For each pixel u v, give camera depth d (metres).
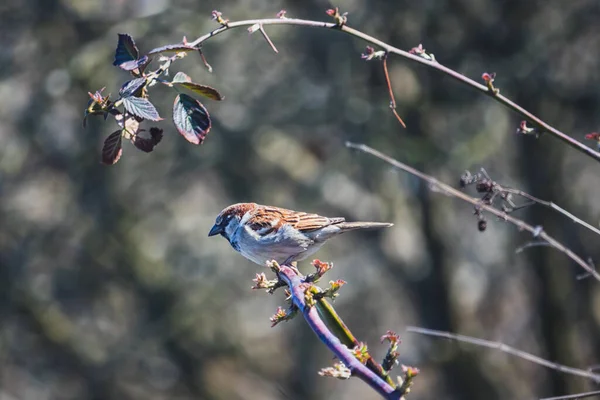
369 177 15.50
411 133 14.78
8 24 15.32
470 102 14.20
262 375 18.67
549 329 15.38
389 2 13.78
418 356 16.94
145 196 16.17
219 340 17.59
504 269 17.34
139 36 14.23
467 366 16.36
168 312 17.03
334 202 16.81
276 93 15.35
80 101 14.97
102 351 17.03
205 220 17.42
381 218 16.31
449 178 15.73
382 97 14.62
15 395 16.77
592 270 4.91
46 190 16.05
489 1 13.81
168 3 14.61
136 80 3.89
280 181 16.55
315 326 3.43
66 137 15.42
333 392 19.08
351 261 17.69
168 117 14.81
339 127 15.16
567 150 14.45
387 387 3.05
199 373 17.66
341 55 14.73
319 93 15.19
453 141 14.93
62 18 15.27
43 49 15.23
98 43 14.51
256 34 14.28
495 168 15.92
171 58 4.03
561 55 13.91
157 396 17.59
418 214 16.77
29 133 15.09
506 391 16.75
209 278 17.16
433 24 13.85
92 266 16.42
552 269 15.12
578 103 13.88
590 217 15.20
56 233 16.08
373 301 17.97
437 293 16.59
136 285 16.77
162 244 17.02
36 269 16.41
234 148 15.37
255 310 19.16
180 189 16.27
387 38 14.08
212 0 14.59
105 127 15.09
